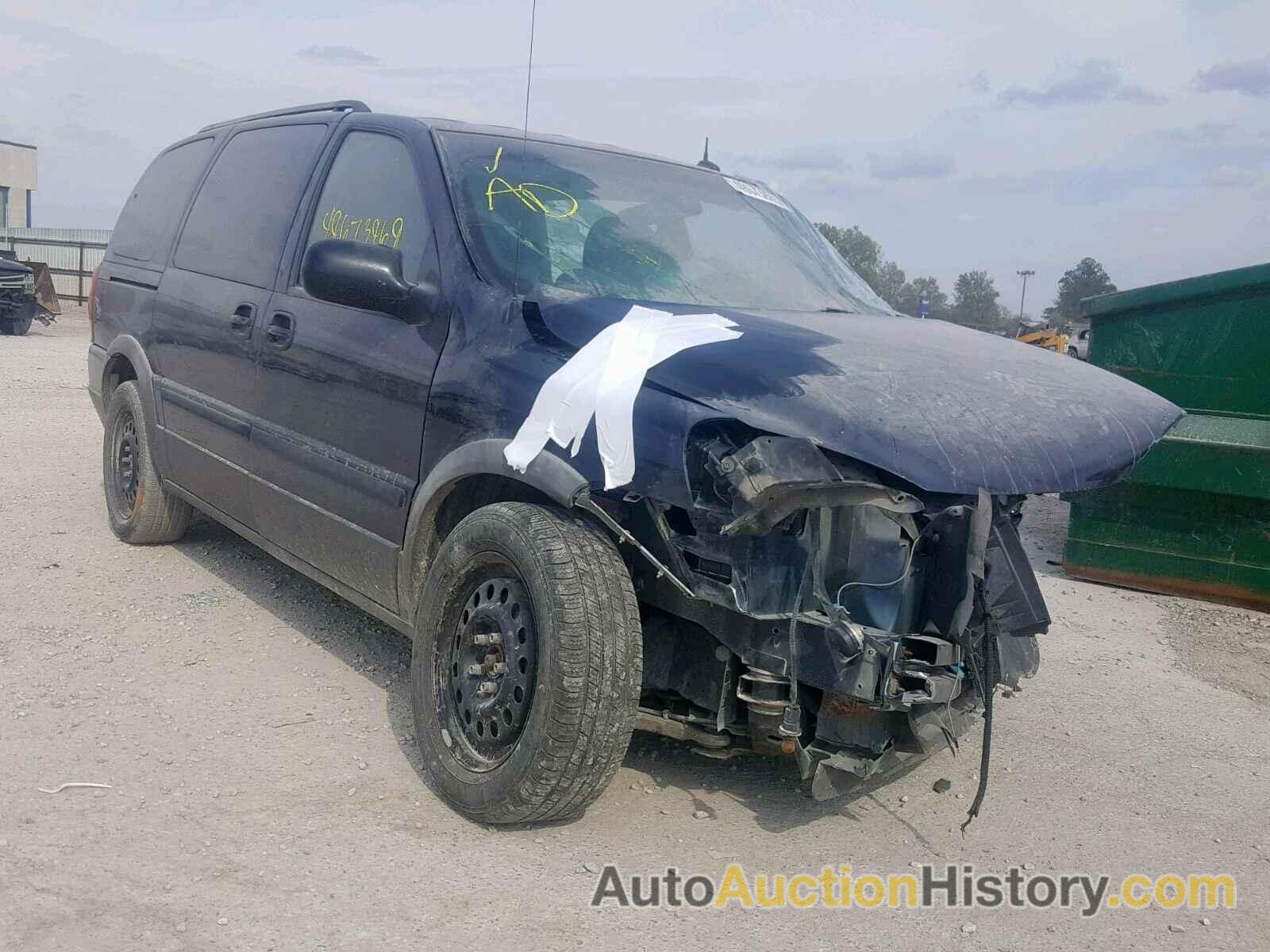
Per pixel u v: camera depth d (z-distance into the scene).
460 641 3.39
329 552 4.14
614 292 3.73
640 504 3.19
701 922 2.89
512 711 3.19
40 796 3.25
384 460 3.80
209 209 5.39
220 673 4.32
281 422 4.38
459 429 3.47
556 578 3.04
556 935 2.77
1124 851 3.50
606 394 3.09
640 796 3.58
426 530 3.63
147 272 5.72
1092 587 6.79
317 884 2.91
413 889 2.92
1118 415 3.50
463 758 3.32
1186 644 5.77
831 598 3.07
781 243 4.58
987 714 3.09
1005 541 3.15
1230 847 3.57
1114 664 5.38
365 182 4.29
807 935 2.88
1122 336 6.67
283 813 3.27
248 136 5.38
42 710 3.86
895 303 6.16
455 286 3.65
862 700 2.96
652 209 4.25
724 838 3.36
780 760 3.94
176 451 5.26
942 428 3.05
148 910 2.72
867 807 3.67
